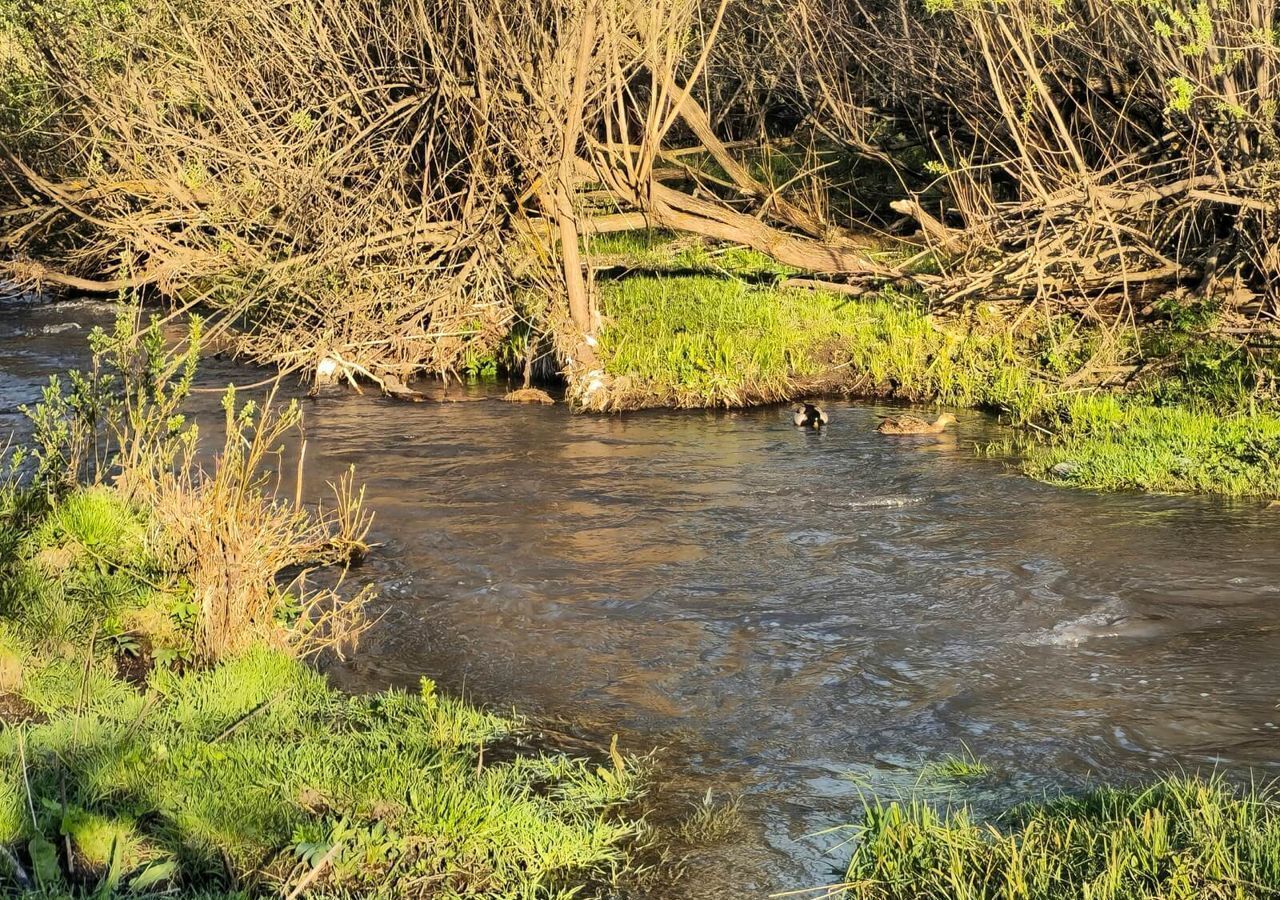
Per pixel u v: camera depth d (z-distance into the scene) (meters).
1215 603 8.41
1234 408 13.01
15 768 5.52
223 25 17.77
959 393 14.88
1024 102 16.02
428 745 6.35
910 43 19.41
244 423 8.29
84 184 19.47
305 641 7.79
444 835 5.41
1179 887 4.67
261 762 5.88
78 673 6.84
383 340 16.31
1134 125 16.30
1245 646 7.70
